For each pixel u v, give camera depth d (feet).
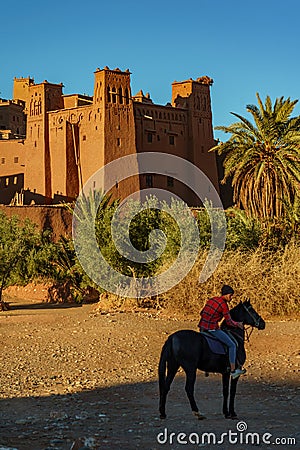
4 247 103.19
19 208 167.22
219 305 35.53
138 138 200.23
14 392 43.50
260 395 41.04
